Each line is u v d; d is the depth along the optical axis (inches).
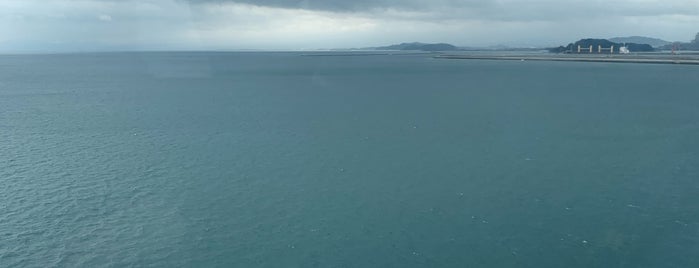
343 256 600.7
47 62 6998.0
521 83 2913.4
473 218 703.7
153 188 842.2
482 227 674.2
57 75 3905.0
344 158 1030.4
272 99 2112.5
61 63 6560.0
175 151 1103.6
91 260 595.2
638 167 951.0
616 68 4288.9
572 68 4424.2
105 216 720.3
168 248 623.2
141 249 620.4
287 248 621.0
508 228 670.5
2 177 905.5
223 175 912.9
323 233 660.7
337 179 884.6
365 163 989.8
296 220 702.5
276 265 582.2
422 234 655.1
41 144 1185.4
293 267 577.9
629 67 4402.1
